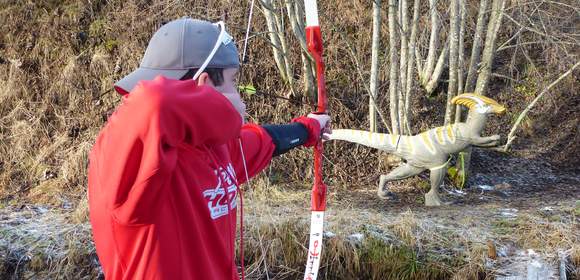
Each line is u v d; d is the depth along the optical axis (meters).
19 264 4.08
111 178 1.12
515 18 5.99
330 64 6.19
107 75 6.00
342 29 6.29
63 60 6.04
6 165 5.61
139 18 6.19
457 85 5.35
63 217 4.71
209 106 1.16
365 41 6.23
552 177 5.74
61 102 5.91
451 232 4.23
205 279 1.31
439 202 4.99
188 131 1.16
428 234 4.20
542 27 5.52
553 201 5.03
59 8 6.26
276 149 1.76
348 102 6.03
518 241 4.10
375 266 4.04
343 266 4.07
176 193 1.25
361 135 5.10
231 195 1.42
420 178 5.56
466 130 4.81
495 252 3.96
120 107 1.15
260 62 6.09
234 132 1.25
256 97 5.98
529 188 5.49
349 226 4.29
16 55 6.04
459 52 5.25
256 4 5.99
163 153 1.09
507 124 6.21
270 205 4.95
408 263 4.00
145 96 1.07
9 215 4.80
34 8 6.23
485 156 6.01
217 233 1.34
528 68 6.41
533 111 6.26
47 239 4.26
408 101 5.24
